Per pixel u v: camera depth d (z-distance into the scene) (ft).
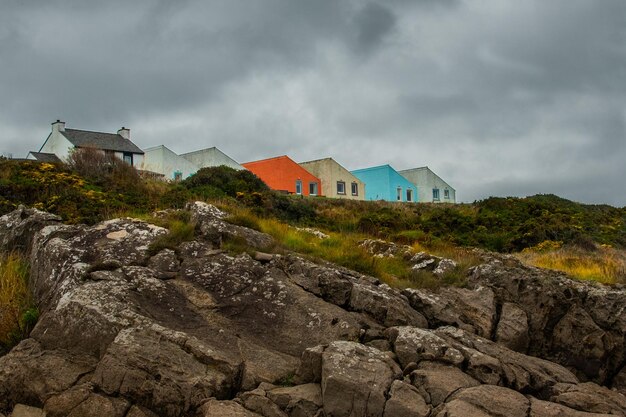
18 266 36.94
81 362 27.45
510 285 40.42
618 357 37.86
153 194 70.79
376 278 40.04
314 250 44.42
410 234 78.02
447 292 40.16
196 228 40.93
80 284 32.04
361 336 32.07
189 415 25.38
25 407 25.62
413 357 29.68
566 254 75.51
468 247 75.31
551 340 38.32
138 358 26.30
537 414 25.93
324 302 34.35
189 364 26.86
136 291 31.89
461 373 28.96
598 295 40.09
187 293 33.30
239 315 32.96
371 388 25.98
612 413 28.25
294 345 31.63
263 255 37.96
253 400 25.84
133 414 25.18
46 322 29.27
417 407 25.50
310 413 25.73
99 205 57.57
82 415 24.93
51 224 40.37
